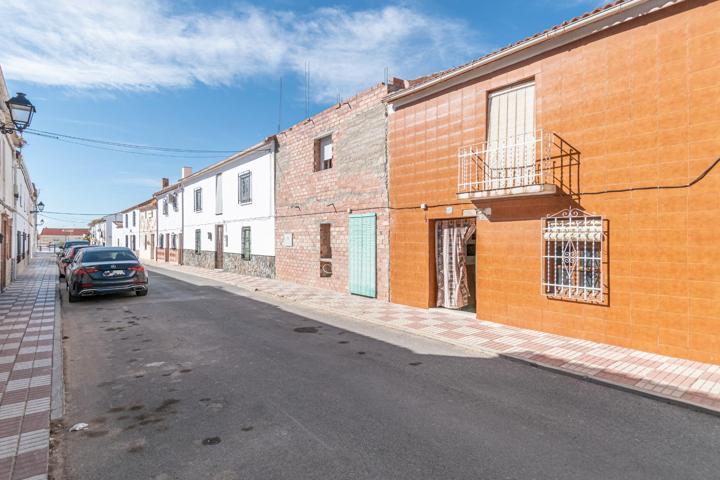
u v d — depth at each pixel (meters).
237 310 10.15
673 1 5.69
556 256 7.12
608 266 6.43
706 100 5.45
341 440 3.62
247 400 4.52
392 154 10.73
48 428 3.80
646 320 6.03
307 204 14.65
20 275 18.83
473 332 7.47
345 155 12.57
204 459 3.31
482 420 4.04
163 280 17.09
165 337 7.38
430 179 9.60
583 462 3.28
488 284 8.28
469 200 8.66
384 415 4.14
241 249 19.72
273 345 6.87
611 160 6.38
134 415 4.15
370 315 9.16
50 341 6.87
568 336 6.96
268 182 17.23
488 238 8.25
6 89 9.34
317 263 14.12
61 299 11.73
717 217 5.36
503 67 7.95
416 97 9.92
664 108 5.83
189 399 4.55
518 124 7.80
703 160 5.47
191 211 26.16
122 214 48.31
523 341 6.79
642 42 6.05
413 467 3.19
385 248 11.02
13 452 3.38
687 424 3.97
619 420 4.05
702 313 5.50
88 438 3.67
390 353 6.42
